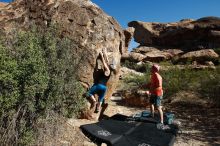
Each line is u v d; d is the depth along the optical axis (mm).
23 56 5312
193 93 13914
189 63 25422
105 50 8141
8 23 7773
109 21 8742
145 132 5059
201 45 32188
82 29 7914
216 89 12617
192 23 34812
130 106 12055
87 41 7812
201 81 14477
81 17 8078
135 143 4500
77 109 6793
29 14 8070
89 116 7777
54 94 5801
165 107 12156
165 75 15703
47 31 6898
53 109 5980
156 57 29859
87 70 7617
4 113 4805
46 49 6148
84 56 7613
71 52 7230
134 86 16297
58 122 5688
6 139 4699
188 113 11148
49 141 5262
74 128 6660
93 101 7680
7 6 8625
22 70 4938
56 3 8250
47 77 5230
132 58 28906
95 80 7879
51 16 7898
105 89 7754
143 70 25875
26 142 4848
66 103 6629
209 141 7789
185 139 7848
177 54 31438
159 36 36125
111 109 10445
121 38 9273
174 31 34406
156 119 7625
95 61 7789
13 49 5574
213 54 26859
